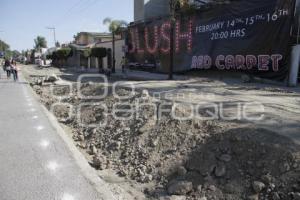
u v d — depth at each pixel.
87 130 8.42
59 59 65.44
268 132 5.27
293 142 4.75
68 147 6.65
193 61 22.41
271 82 15.40
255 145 4.75
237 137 5.09
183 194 4.42
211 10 20.02
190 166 4.90
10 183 4.82
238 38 17.86
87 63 54.00
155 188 4.73
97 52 41.81
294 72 13.94
